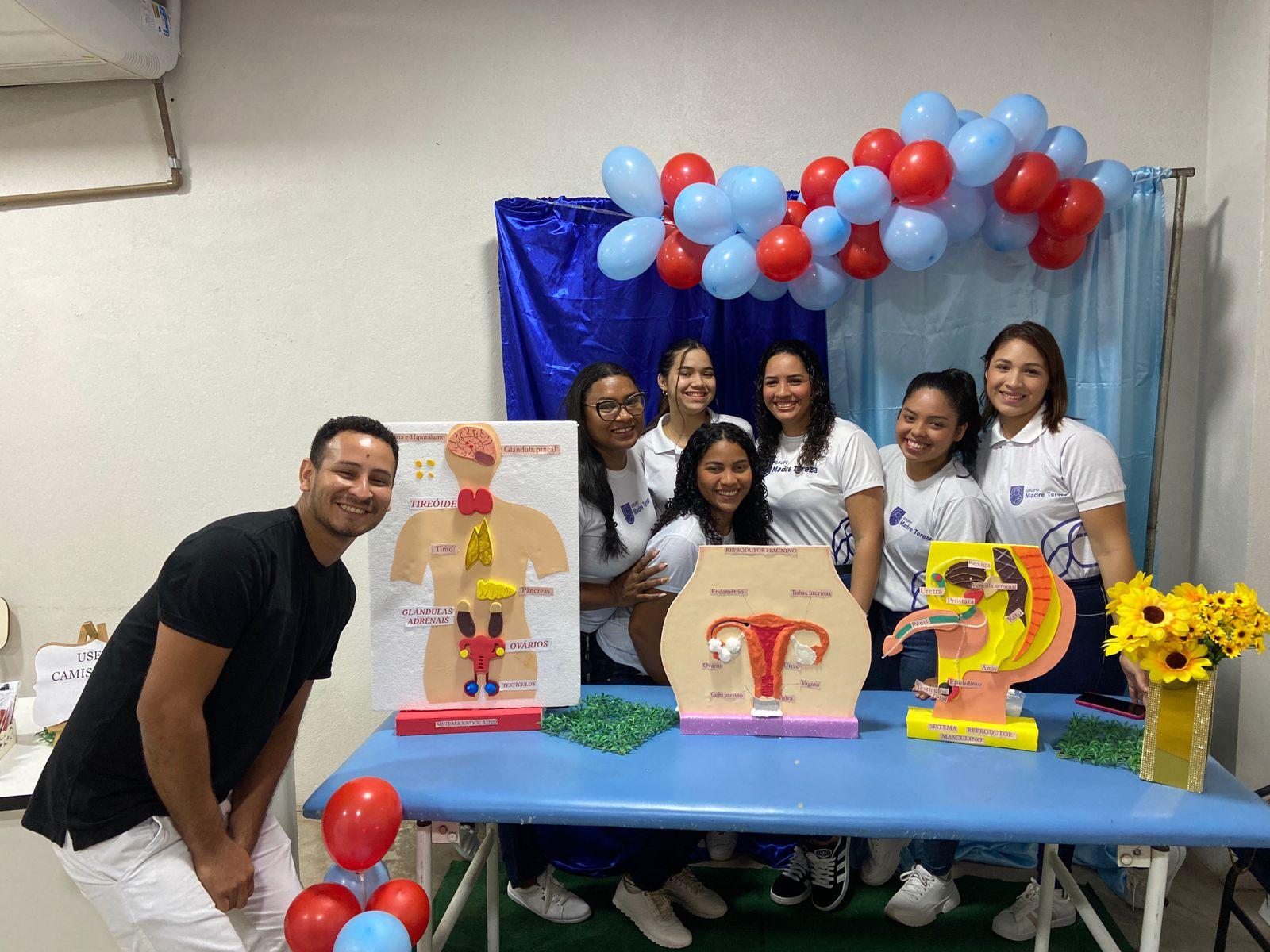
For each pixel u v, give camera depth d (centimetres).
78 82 254
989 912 227
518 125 256
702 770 162
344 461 142
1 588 274
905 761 166
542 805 150
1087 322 238
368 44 255
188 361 266
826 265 224
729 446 192
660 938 213
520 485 182
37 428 269
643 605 204
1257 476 228
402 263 261
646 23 251
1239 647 149
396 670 184
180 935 141
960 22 247
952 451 216
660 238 225
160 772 135
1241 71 231
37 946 171
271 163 259
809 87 252
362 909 140
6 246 262
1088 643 212
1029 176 208
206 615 131
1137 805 148
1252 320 228
